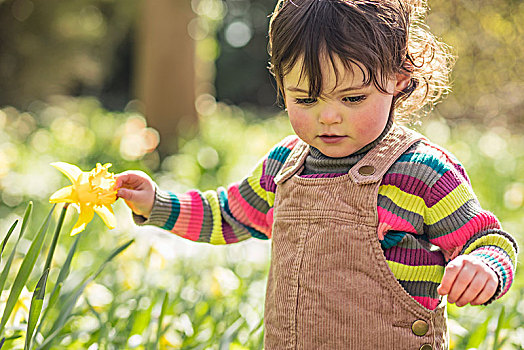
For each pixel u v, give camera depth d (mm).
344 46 1718
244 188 2193
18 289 1987
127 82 23328
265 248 4621
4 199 6117
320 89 1748
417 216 1822
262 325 2852
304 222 1861
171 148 9305
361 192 1822
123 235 4211
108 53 19562
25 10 16375
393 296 1776
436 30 12305
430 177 1827
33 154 8359
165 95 9352
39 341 2355
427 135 9180
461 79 12891
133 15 17469
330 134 1799
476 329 2859
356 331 1777
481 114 13086
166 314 2836
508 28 12672
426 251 1825
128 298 3010
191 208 2207
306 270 1828
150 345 2455
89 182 1975
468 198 1823
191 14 9445
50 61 17188
